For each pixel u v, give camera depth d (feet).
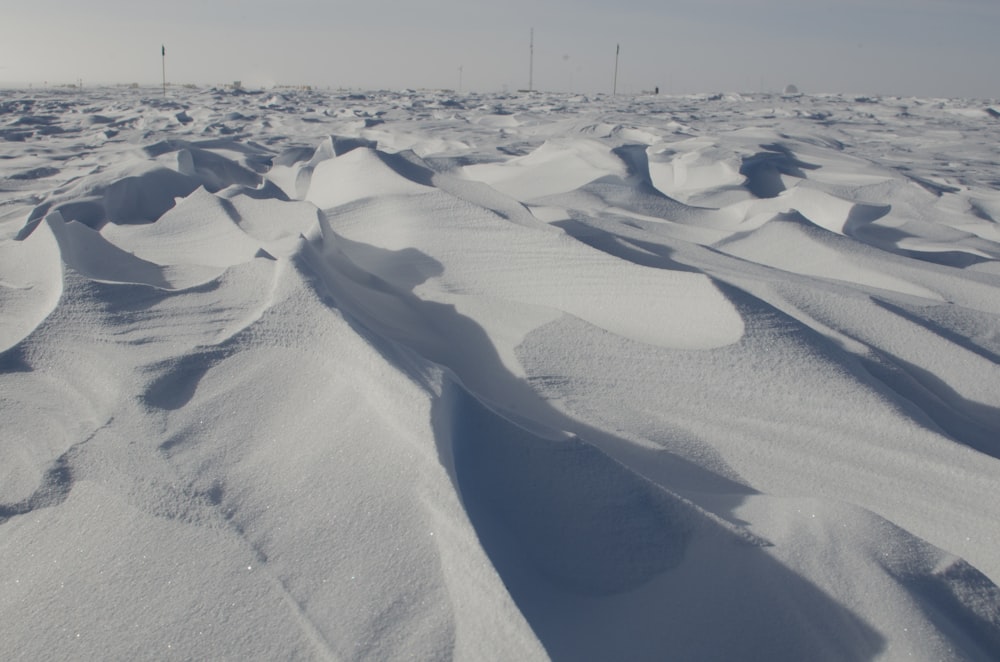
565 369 6.93
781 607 4.19
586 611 4.09
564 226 11.01
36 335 6.31
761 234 12.30
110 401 5.57
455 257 9.35
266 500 4.65
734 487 5.73
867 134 46.09
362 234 10.45
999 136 45.32
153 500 4.70
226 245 9.16
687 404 6.59
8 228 12.56
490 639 3.64
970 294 10.31
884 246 14.02
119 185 14.62
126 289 6.89
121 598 4.13
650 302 7.97
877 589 4.15
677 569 4.47
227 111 51.62
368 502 4.46
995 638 4.01
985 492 5.53
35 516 4.74
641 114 61.82
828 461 5.98
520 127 44.98
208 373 5.86
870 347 7.98
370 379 5.34
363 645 3.71
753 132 37.22
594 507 4.80
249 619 3.91
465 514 4.23
